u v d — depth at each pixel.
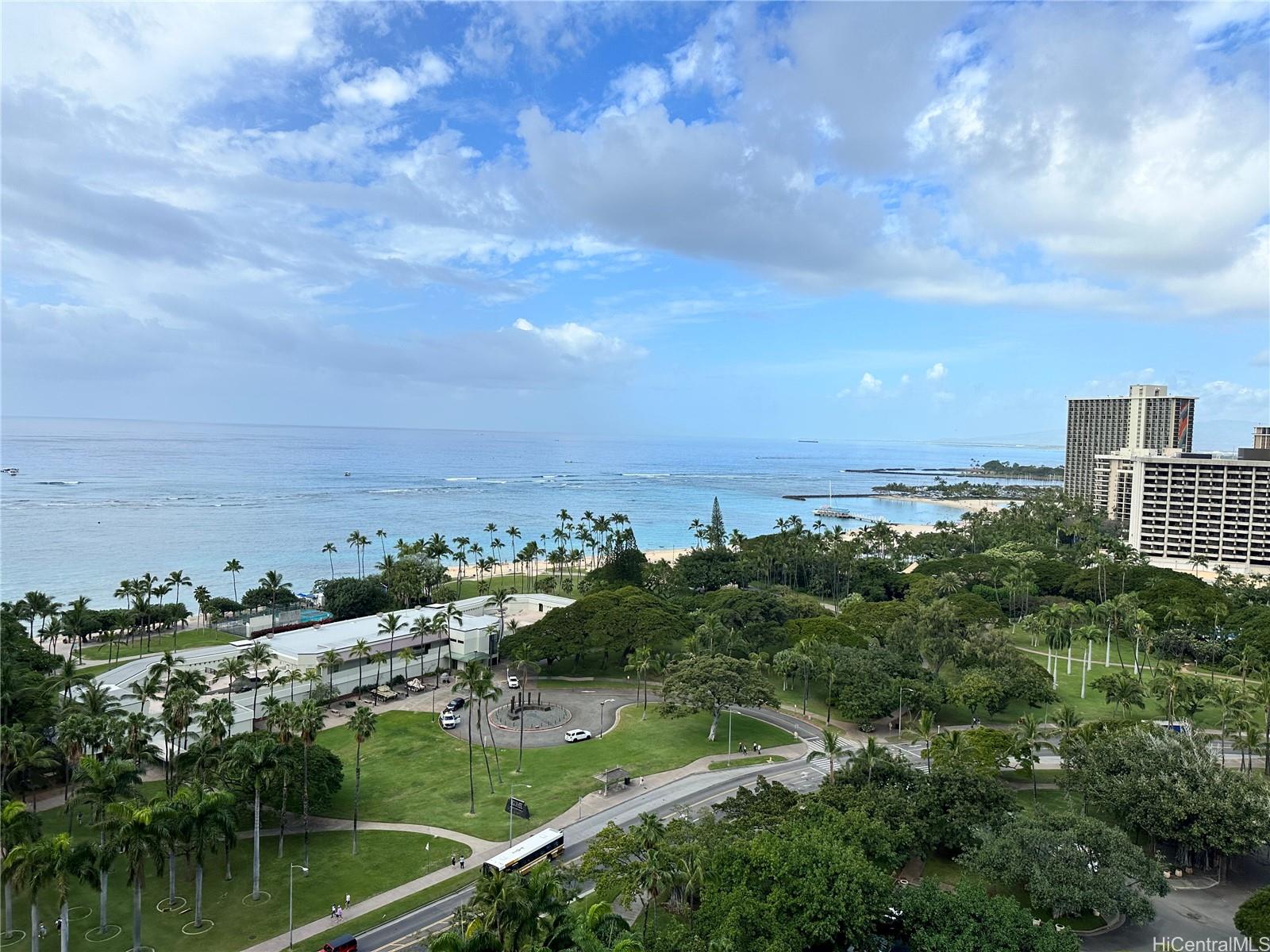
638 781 107.25
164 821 67.50
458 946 48.94
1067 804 96.75
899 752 110.06
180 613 183.50
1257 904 67.62
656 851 66.50
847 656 134.75
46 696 103.38
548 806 99.06
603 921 56.28
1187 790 80.62
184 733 94.81
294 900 76.88
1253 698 115.75
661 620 153.88
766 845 65.88
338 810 97.62
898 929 65.81
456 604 186.88
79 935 69.56
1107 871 69.25
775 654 149.62
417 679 151.88
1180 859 83.50
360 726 90.31
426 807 98.62
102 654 164.12
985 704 125.94
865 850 71.69
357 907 76.00
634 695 146.38
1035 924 62.62
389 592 197.38
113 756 83.25
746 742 122.62
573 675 157.75
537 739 123.44
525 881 57.41
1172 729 108.19
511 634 159.50
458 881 81.06
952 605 176.38
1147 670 163.38
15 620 146.88
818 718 135.25
